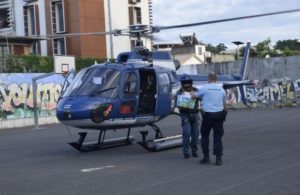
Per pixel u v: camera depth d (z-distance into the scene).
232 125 21.42
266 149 13.22
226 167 10.70
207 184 9.02
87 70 13.97
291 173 9.75
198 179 9.52
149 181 9.52
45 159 13.35
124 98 13.48
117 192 8.66
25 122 28.72
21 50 38.34
